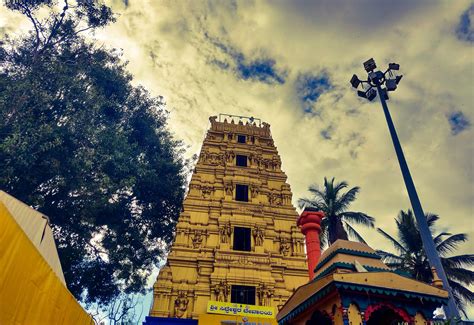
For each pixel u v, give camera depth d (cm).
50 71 2517
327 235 3312
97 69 3041
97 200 2577
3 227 616
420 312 813
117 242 2958
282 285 2530
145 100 3575
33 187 2364
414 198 1223
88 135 2569
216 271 2483
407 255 3083
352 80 1636
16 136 2038
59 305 912
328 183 3659
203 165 3325
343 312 764
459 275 2931
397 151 1365
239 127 3878
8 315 649
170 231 3366
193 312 2258
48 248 1180
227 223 2800
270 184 3338
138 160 3112
